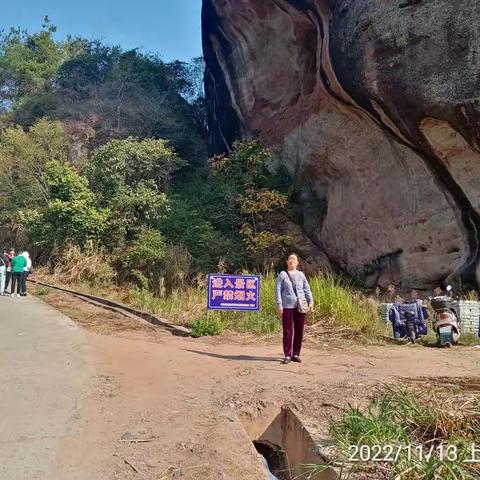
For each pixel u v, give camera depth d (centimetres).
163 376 607
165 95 2997
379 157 1692
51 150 2459
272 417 507
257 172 2012
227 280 966
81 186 2000
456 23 1232
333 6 1576
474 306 1080
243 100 2358
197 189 2277
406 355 815
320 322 1030
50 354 700
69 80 3212
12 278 1616
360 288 1702
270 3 2025
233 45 2381
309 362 721
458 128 1253
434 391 515
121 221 1936
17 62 3375
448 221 1474
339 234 1850
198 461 367
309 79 1934
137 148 2066
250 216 1967
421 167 1536
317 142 1895
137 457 373
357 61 1422
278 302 712
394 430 391
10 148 2453
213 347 845
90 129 2594
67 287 1777
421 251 1552
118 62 3130
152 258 1797
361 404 497
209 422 449
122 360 685
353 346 890
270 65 2178
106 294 1638
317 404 503
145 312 1220
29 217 2100
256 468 361
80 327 987
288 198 1995
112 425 436
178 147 2700
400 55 1323
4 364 634
